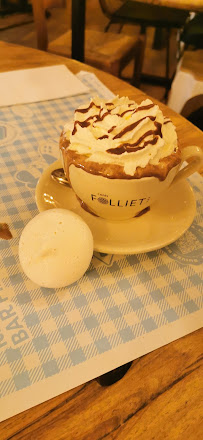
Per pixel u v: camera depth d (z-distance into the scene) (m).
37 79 0.45
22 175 0.32
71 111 0.41
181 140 0.37
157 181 0.23
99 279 0.24
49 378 0.19
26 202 0.29
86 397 0.18
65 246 0.21
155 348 0.21
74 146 0.24
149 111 0.25
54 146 0.36
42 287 0.23
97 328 0.21
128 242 0.25
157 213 0.28
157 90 1.33
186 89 0.91
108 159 0.22
